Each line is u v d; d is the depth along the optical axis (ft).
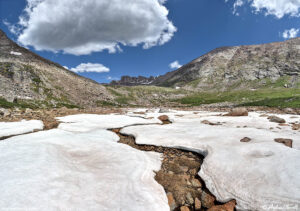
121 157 32.76
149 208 18.49
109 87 467.52
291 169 22.57
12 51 360.69
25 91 206.90
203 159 33.55
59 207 17.06
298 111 108.27
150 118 96.89
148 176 27.27
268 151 29.96
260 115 87.51
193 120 84.94
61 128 62.64
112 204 18.45
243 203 19.94
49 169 24.82
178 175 29.27
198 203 22.06
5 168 24.17
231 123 70.54
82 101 258.57
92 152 35.32
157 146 44.83
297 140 37.88
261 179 22.25
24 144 35.99
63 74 342.03
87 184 22.07
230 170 26.30
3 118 74.38
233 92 601.21
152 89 597.52
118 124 72.54
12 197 17.70
